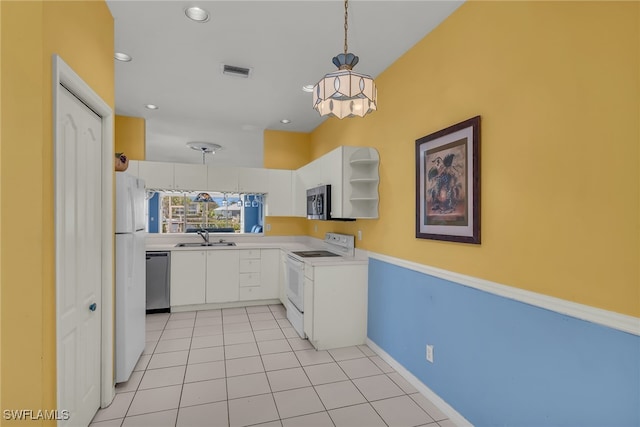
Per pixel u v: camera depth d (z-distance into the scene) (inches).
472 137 73.6
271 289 180.4
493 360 68.3
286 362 108.4
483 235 71.6
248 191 188.1
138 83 127.0
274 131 198.1
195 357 111.6
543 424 57.7
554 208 56.5
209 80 124.1
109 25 82.2
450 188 80.5
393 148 108.6
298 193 180.7
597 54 50.3
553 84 57.0
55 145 53.5
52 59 53.2
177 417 78.4
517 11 64.1
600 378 49.2
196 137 218.2
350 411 81.9
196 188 178.9
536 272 59.6
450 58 82.7
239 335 132.5
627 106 46.4
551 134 57.2
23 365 49.9
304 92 135.9
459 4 78.7
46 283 51.8
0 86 49.0
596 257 50.0
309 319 121.0
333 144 163.6
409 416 80.4
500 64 67.9
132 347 97.5
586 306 51.1
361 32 91.3
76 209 65.6
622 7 47.1
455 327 79.3
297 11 82.1
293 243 197.2
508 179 65.7
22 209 49.6
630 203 45.9
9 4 49.1
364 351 117.8
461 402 76.7
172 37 94.6
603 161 49.3
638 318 44.8
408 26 88.1
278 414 80.2
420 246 93.4
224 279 171.8
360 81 59.1
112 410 80.7
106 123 80.9
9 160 49.3
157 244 181.9
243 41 96.6
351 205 118.6
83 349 70.1
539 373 58.6
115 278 90.0
